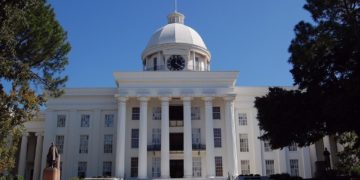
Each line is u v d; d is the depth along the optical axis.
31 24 25.73
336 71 25.70
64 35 28.61
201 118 51.22
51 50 27.47
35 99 25.80
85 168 50.94
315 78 26.47
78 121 52.56
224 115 51.06
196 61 58.88
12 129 25.19
